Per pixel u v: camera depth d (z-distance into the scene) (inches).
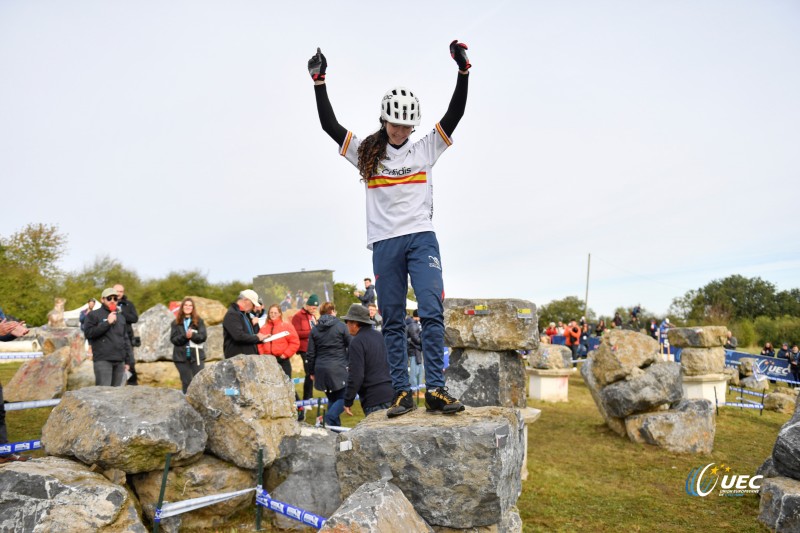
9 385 387.9
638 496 264.8
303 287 831.1
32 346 722.8
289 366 338.3
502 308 287.7
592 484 283.7
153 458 179.5
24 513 146.9
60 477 156.0
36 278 1272.1
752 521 231.6
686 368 544.7
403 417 138.2
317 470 213.0
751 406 507.8
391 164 133.0
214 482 193.8
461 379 297.9
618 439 383.2
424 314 132.2
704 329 539.5
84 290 1451.8
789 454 227.6
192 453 189.8
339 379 285.0
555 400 560.4
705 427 352.5
